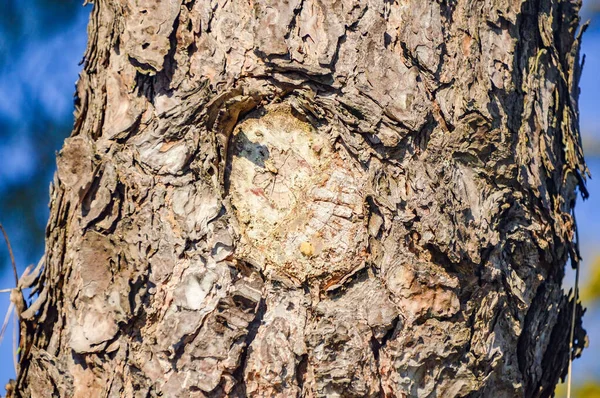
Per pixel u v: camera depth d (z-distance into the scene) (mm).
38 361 1044
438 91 1040
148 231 1020
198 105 1028
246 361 1007
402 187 1023
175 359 1008
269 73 1031
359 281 1019
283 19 1032
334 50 1030
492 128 1045
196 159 1025
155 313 1015
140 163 1029
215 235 1015
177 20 1042
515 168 1050
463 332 1024
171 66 1038
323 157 1031
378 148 1026
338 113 1027
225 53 1037
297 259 1021
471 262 1024
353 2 1038
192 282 1012
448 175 1028
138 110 1038
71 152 1036
